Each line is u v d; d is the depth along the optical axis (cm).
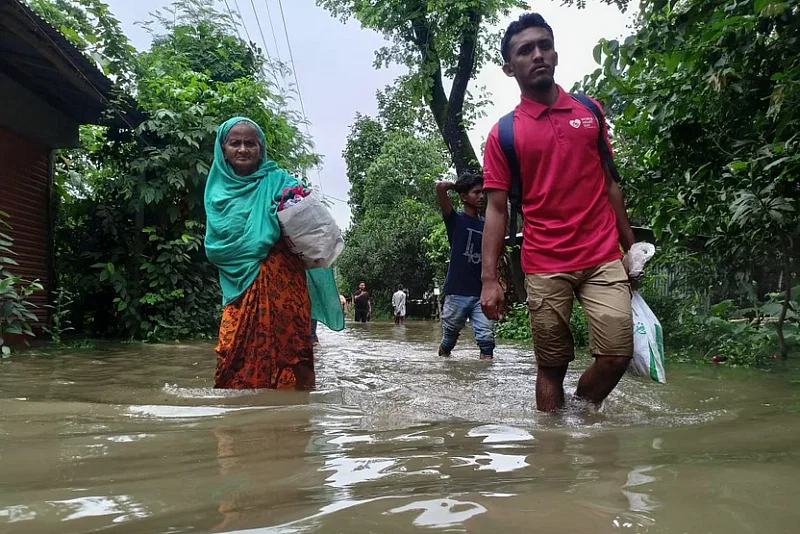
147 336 793
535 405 276
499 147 284
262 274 333
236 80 916
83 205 878
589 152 278
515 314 943
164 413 243
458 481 133
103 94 765
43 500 120
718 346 517
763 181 406
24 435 196
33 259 771
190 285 849
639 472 140
